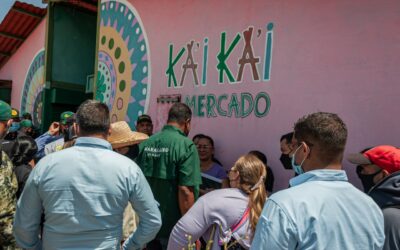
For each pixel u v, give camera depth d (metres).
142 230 1.99
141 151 3.01
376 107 2.83
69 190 1.76
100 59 5.83
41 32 8.70
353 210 1.32
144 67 4.98
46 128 7.44
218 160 3.96
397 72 2.73
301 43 3.33
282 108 3.44
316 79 3.21
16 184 2.30
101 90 5.79
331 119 1.39
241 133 3.76
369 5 2.91
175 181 2.84
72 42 7.73
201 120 4.18
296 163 1.52
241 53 3.81
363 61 2.92
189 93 4.34
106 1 5.77
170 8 4.67
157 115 4.72
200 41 4.25
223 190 2.20
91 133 1.90
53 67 7.45
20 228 1.87
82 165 1.79
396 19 2.76
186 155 2.79
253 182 2.15
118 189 1.81
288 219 1.25
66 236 1.77
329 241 1.25
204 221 2.09
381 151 2.01
